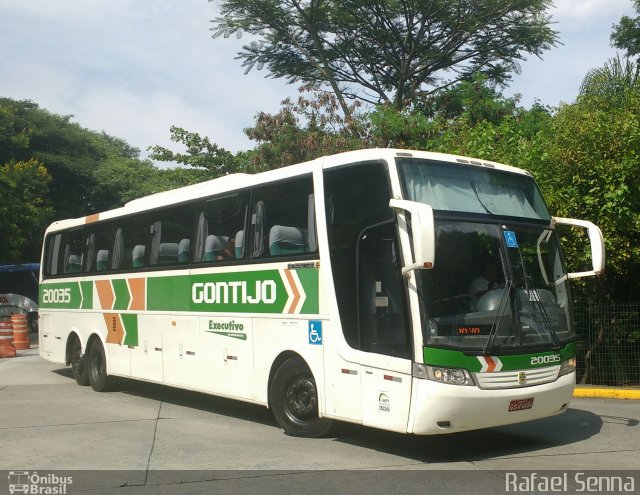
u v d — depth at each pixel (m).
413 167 8.08
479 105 23.67
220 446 8.63
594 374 13.72
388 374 7.71
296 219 9.11
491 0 24.86
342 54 27.19
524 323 8.00
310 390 8.93
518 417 7.87
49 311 15.73
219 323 10.27
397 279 7.71
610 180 12.62
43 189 36.03
